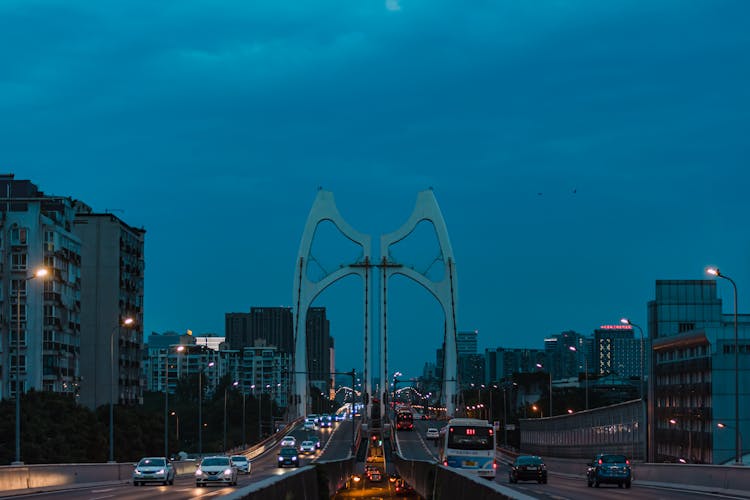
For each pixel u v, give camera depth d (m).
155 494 51.34
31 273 132.38
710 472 56.25
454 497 30.98
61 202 149.25
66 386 138.75
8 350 130.88
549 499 44.56
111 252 161.38
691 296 130.12
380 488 80.69
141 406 173.62
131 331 169.88
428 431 179.38
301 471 34.56
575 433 136.88
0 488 51.34
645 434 108.50
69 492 53.84
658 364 125.31
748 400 107.31
